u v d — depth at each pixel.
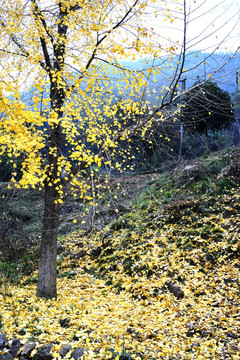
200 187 11.21
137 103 5.27
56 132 6.20
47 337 4.14
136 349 4.23
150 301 6.45
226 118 15.41
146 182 15.30
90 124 5.16
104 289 7.57
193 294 6.31
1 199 9.27
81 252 10.67
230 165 11.77
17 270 9.20
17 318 4.62
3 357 3.61
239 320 5.12
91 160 4.54
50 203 6.48
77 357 3.66
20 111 3.21
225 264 7.09
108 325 4.92
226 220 8.81
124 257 9.06
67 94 4.59
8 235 11.16
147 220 10.81
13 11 4.72
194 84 5.32
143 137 6.31
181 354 4.30
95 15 4.61
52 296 6.46
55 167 6.15
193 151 19.16
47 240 6.53
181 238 8.80
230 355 4.27
